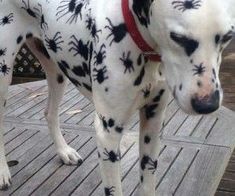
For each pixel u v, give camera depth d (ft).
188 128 8.34
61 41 5.58
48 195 6.66
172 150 7.67
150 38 4.62
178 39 4.13
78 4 5.43
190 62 4.16
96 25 5.04
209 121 8.57
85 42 5.32
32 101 9.44
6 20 6.12
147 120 5.61
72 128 8.40
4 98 6.54
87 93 5.76
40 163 7.39
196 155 7.53
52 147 7.82
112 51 4.88
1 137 6.87
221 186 7.49
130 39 4.77
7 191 6.77
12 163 7.36
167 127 8.36
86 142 7.95
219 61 4.24
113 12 4.87
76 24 5.38
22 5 5.99
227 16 4.04
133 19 4.68
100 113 5.18
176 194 6.64
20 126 8.48
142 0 4.44
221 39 4.09
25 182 6.95
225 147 7.75
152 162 5.82
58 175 7.11
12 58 6.28
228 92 10.80
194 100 4.16
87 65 5.41
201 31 4.02
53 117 7.29
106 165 5.29
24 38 6.22
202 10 4.00
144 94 5.12
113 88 4.97
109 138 5.22
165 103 5.47
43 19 5.79
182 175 7.05
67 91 9.78
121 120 5.18
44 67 7.03
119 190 5.40
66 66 5.74
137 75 4.91
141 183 5.95
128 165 7.26
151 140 5.72
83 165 7.32
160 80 5.10
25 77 12.62
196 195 6.62
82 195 6.65
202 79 4.14
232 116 8.74
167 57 4.35
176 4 4.07
